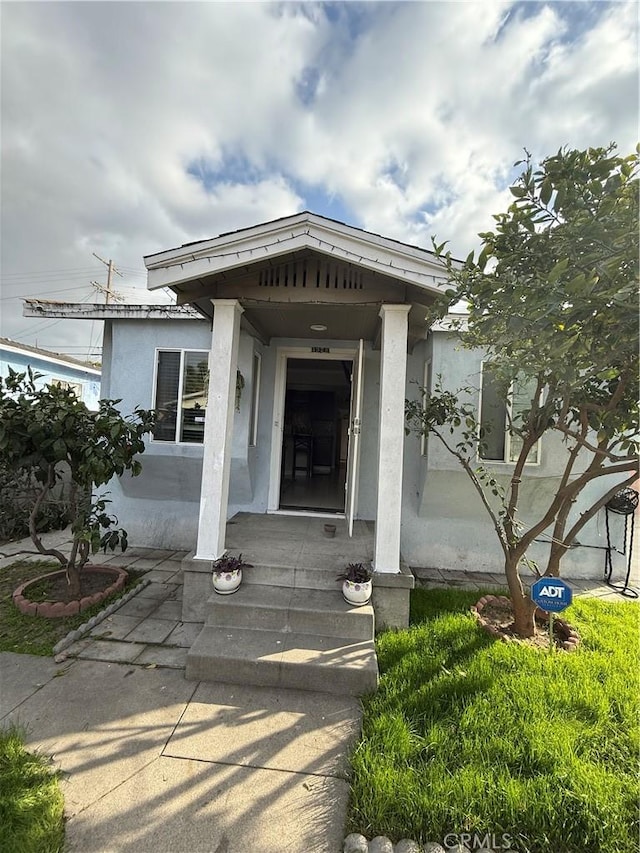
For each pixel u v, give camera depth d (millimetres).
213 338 4082
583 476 3484
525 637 3660
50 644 3479
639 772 2145
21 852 1705
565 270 2010
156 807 1969
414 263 3553
